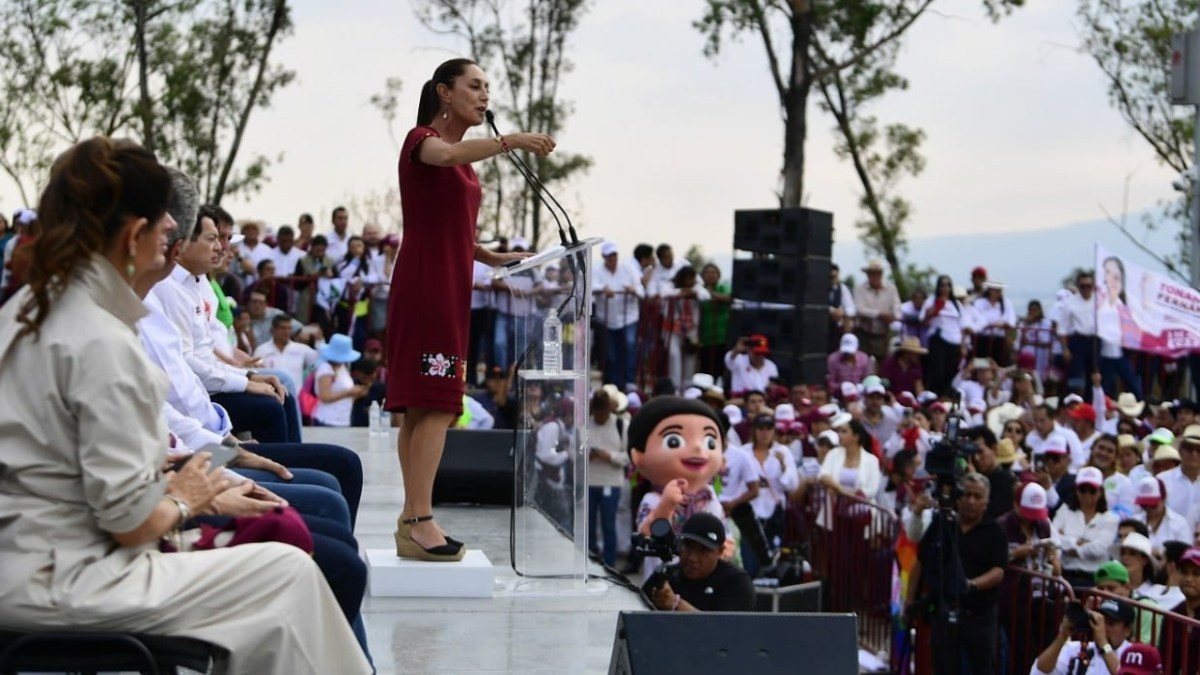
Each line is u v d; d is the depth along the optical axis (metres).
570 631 6.32
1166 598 10.09
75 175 3.79
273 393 7.05
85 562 3.79
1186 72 14.33
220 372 6.94
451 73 6.37
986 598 10.45
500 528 8.91
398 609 6.53
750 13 25.66
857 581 12.91
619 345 18.56
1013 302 19.56
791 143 26.80
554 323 7.08
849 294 19.73
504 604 6.71
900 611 11.66
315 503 5.03
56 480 3.77
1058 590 10.29
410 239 6.43
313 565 3.96
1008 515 11.27
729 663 4.68
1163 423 16.08
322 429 13.73
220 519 4.54
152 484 3.77
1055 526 11.58
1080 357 19.00
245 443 5.98
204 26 24.30
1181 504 12.35
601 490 14.08
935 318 19.06
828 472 13.64
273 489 5.04
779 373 17.34
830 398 17.09
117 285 3.83
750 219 17.55
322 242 18.47
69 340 3.73
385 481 10.14
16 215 16.55
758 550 13.09
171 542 4.10
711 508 10.14
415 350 6.48
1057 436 13.27
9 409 3.74
